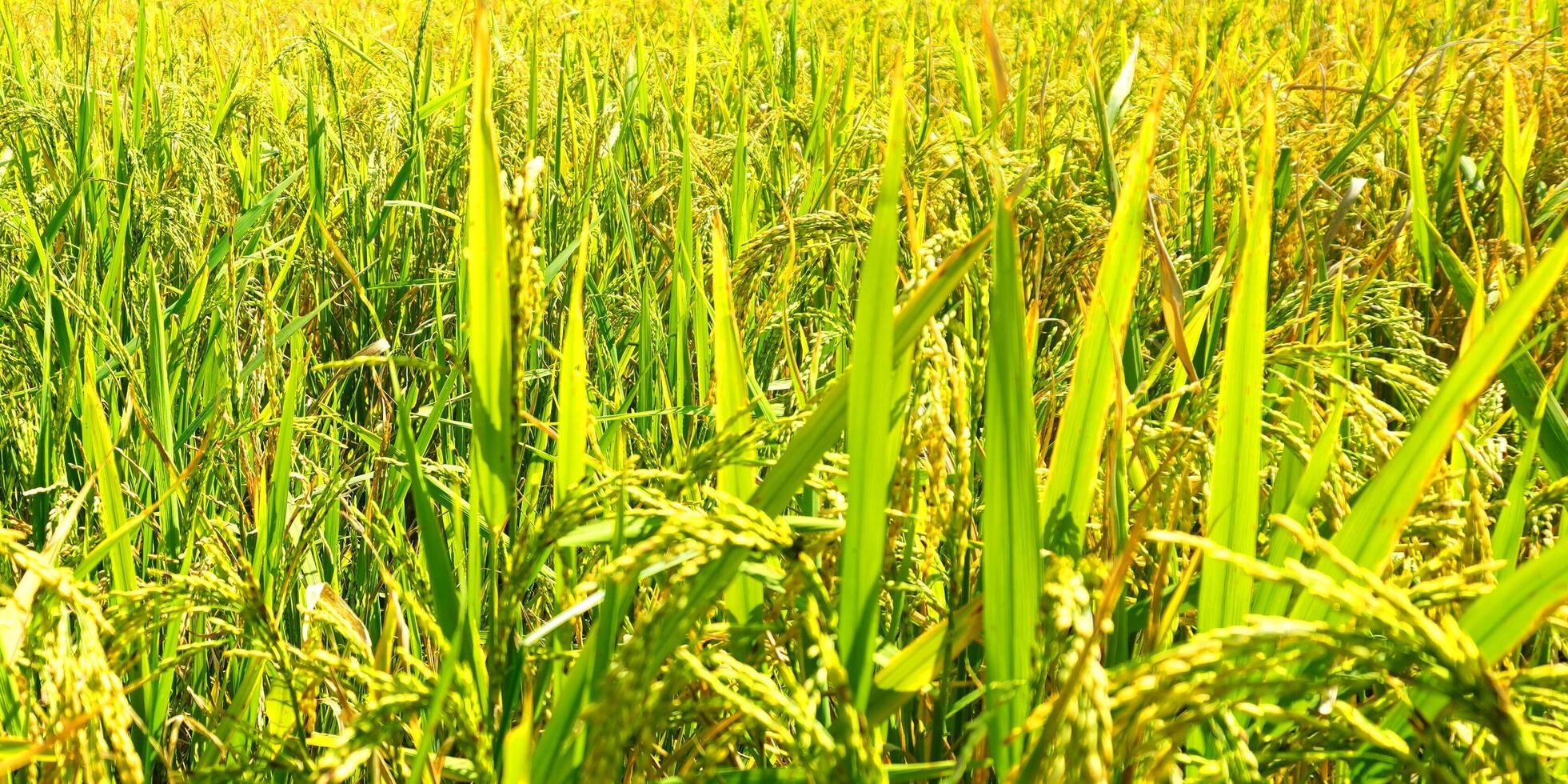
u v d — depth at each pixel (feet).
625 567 2.63
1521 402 3.52
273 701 3.41
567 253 5.56
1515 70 7.29
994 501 2.73
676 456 4.05
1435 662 2.41
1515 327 2.61
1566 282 4.54
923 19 15.72
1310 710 2.93
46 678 2.72
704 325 4.68
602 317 6.02
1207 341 4.50
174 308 5.77
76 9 12.75
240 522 4.42
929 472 3.01
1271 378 3.96
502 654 2.91
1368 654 2.42
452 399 4.33
